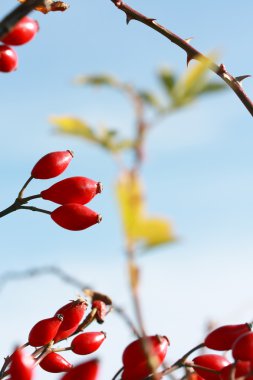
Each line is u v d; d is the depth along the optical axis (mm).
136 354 364
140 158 216
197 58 386
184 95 234
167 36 387
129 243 213
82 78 238
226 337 381
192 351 377
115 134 236
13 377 371
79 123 249
